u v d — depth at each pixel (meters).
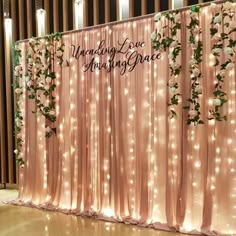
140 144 4.19
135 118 4.23
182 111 3.91
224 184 3.69
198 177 3.84
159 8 4.45
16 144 5.45
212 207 3.74
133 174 4.26
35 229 4.05
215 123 3.73
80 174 4.66
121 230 3.96
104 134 4.47
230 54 3.53
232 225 3.65
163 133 4.04
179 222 3.91
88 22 5.04
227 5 3.59
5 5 5.86
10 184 5.97
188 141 3.89
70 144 4.77
